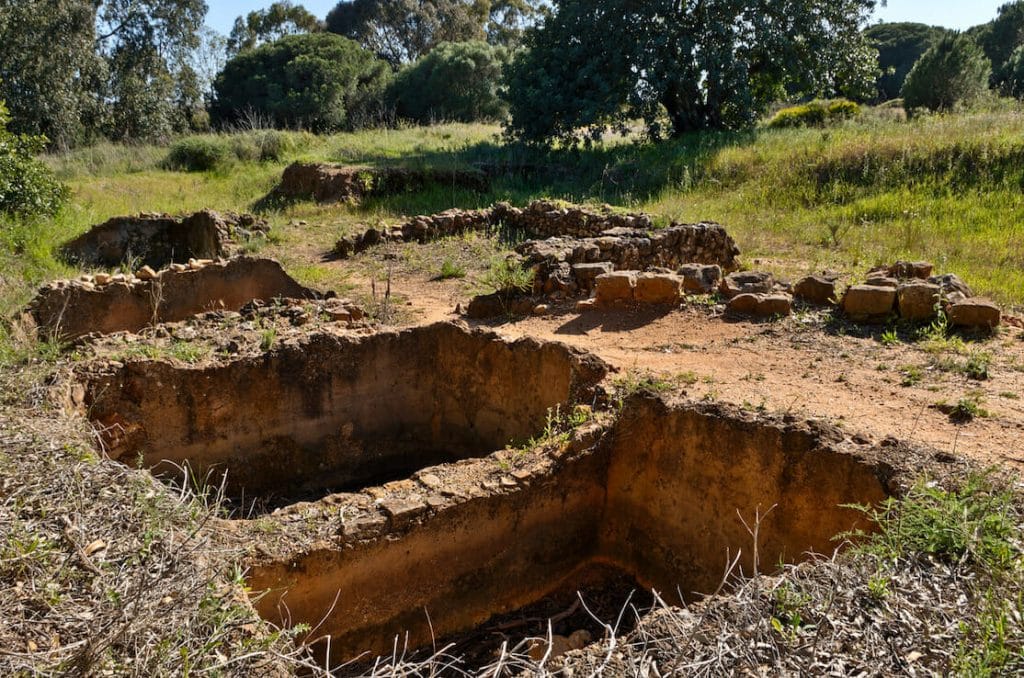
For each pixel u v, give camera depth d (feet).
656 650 9.27
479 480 15.94
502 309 27.45
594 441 17.38
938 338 21.16
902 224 37.14
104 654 8.54
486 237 39.99
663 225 36.22
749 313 24.52
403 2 159.94
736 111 67.15
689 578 16.93
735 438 16.11
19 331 22.24
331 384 21.95
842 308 23.68
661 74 63.16
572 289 27.81
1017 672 8.32
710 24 62.59
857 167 44.93
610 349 22.66
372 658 14.35
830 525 14.55
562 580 17.43
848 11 64.44
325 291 30.60
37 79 92.32
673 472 17.30
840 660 8.82
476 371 22.66
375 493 15.29
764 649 9.07
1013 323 22.45
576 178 57.93
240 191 59.57
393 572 14.35
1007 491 12.14
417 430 23.70
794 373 19.74
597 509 17.92
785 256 34.68
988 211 37.11
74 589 9.78
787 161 48.03
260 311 25.58
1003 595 9.62
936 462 13.87
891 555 10.65
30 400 15.90
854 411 17.04
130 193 57.93
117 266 40.27
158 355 19.97
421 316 27.61
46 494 11.67
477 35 167.43
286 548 13.10
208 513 12.18
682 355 21.70
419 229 39.83
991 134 43.91
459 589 15.49
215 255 40.27
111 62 107.86
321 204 51.83
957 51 69.26
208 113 127.75
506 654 9.68
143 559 10.49
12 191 41.83
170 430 19.80
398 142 74.28
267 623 10.30
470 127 87.76
